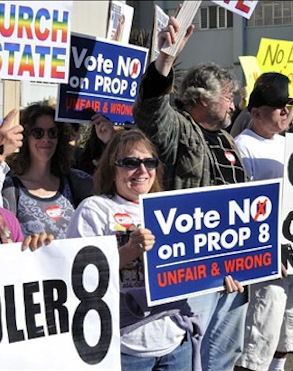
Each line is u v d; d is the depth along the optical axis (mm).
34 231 4957
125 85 5668
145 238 3959
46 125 5137
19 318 3787
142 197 4098
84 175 5371
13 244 3785
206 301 4633
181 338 4227
